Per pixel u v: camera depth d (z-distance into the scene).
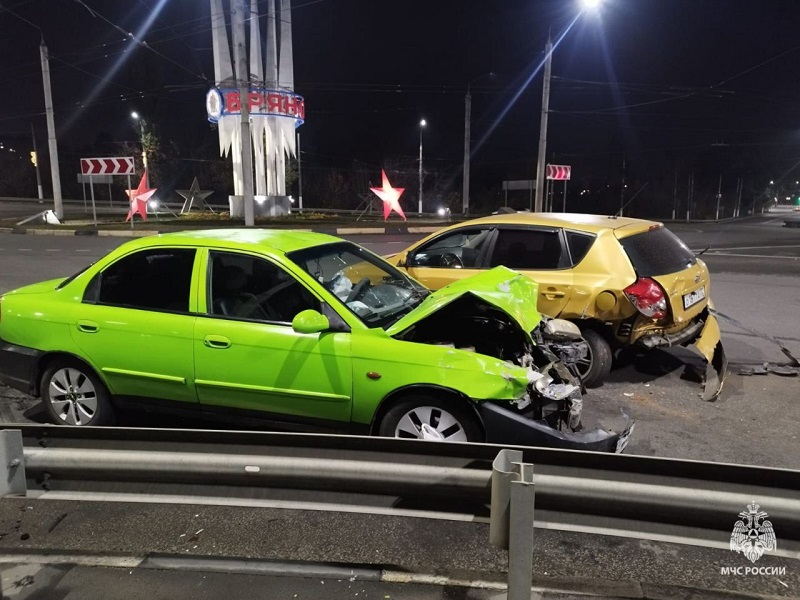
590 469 2.55
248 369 3.94
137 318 4.20
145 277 4.34
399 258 6.72
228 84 30.55
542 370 3.90
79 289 4.48
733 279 13.06
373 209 49.28
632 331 5.46
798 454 4.36
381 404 3.73
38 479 2.86
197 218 31.33
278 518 3.42
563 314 5.62
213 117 31.56
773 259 17.27
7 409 5.16
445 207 47.62
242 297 4.12
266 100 31.22
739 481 2.44
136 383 4.25
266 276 4.12
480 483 2.62
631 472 2.52
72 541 3.16
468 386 3.50
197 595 2.67
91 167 25.89
